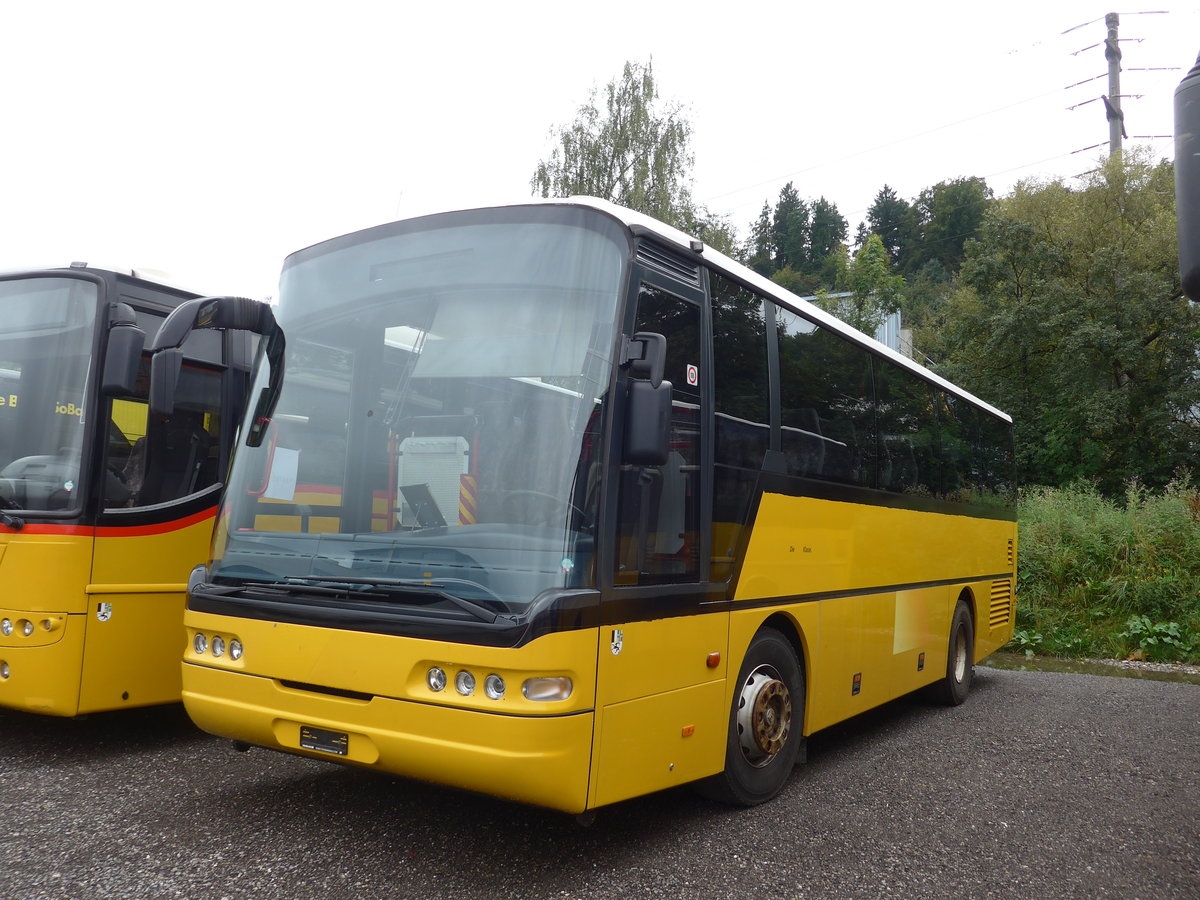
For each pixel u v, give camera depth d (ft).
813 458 20.63
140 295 20.99
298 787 17.97
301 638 14.12
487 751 12.51
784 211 310.86
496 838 15.52
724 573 16.70
